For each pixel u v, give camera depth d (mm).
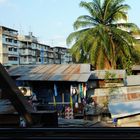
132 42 32250
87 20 33406
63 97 23703
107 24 33594
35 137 1062
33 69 25906
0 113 2873
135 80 25172
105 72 26359
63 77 23469
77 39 33469
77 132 1072
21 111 2201
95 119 17922
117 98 17672
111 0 32281
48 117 2350
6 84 2166
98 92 22234
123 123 12648
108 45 31578
